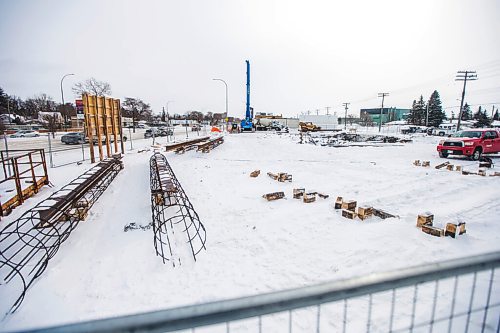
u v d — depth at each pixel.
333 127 60.59
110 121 15.13
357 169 12.17
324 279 3.88
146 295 3.86
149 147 20.62
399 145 23.42
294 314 3.23
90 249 5.19
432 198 7.23
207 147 17.45
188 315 1.11
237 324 3.12
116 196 8.38
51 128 41.31
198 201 7.88
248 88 39.62
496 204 6.27
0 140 31.92
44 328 1.01
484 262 1.59
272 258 4.62
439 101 74.38
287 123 71.31
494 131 15.64
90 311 3.59
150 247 5.23
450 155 16.62
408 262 3.97
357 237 4.95
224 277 4.18
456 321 2.71
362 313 3.10
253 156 16.91
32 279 4.18
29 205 7.21
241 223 6.20
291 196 8.11
